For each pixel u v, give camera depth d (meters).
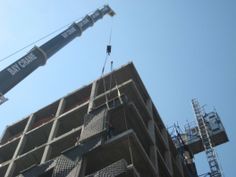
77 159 30.31
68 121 42.09
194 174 53.28
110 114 34.94
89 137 31.75
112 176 26.09
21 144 43.50
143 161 31.55
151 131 39.06
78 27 51.31
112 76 44.59
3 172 41.62
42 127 43.25
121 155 30.80
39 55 43.28
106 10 60.31
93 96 41.97
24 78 41.25
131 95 40.22
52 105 47.75
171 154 44.38
